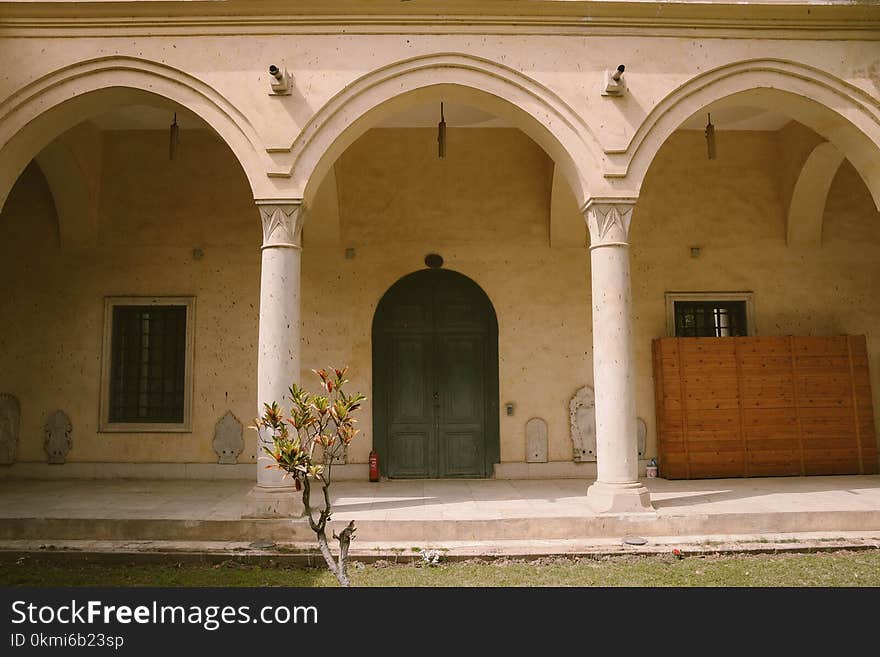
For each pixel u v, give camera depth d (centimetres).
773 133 1036
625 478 691
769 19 720
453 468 970
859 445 950
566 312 991
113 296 984
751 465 942
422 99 736
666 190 1026
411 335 987
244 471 954
